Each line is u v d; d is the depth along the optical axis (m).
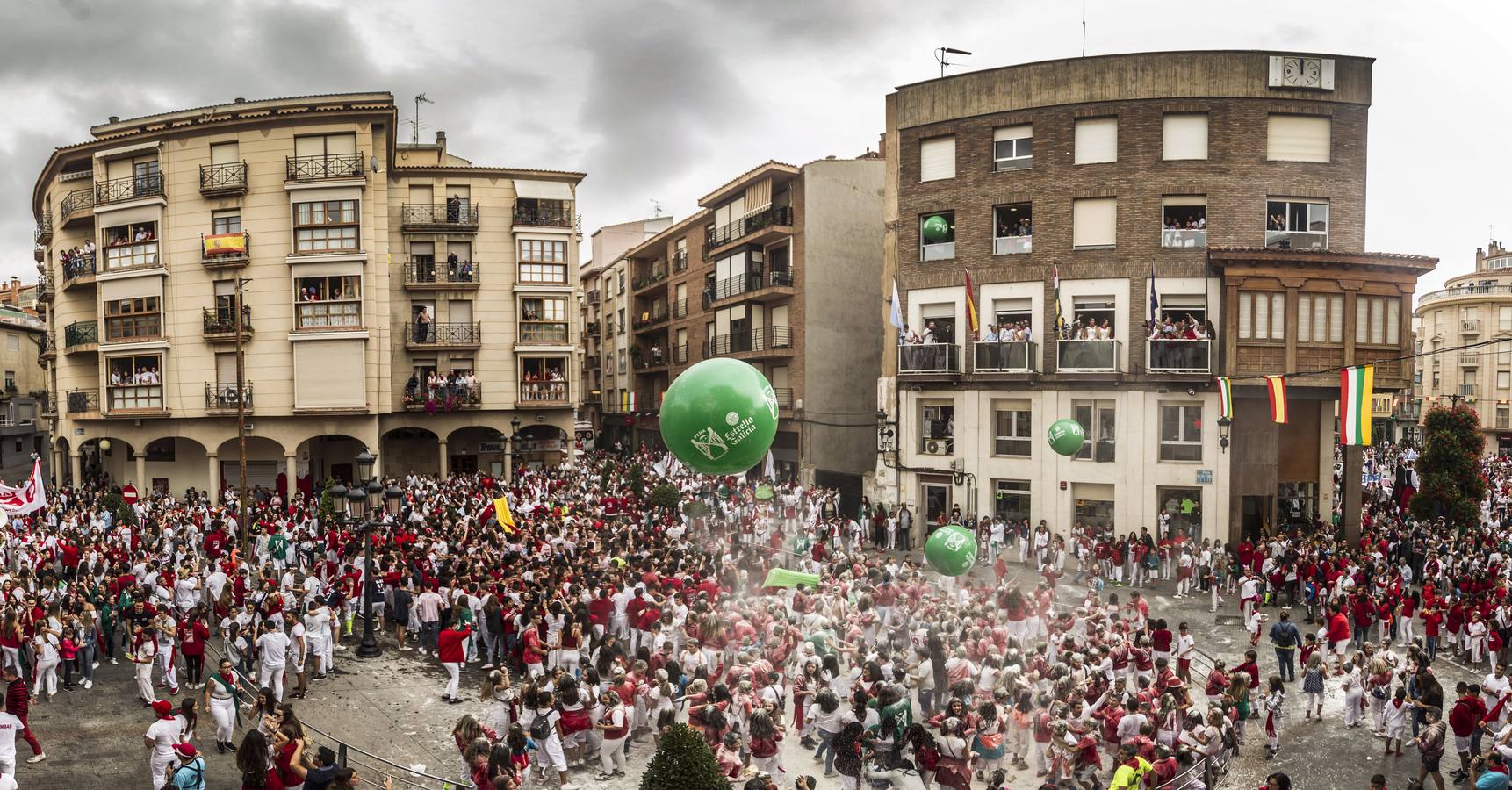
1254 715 15.17
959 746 10.92
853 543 27.94
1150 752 11.45
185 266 36.34
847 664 16.22
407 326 39.59
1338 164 27.72
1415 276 26.91
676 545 21.86
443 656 15.16
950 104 30.56
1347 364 26.77
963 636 14.25
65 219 38.91
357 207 36.03
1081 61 28.44
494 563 19.14
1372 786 10.38
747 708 12.38
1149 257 27.77
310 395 36.09
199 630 15.47
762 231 40.78
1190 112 27.66
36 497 21.91
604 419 67.44
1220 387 26.52
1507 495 38.81
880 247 41.59
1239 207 27.47
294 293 35.97
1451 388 70.19
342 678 16.48
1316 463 28.27
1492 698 13.02
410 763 12.83
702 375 11.34
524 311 41.12
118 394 36.75
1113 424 28.00
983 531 27.61
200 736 13.49
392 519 23.14
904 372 31.11
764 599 17.41
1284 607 22.55
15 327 61.69
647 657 13.78
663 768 8.67
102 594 17.33
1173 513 27.48
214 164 36.28
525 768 10.98
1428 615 18.66
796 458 40.25
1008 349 29.03
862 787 11.41
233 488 35.28
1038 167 29.11
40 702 14.75
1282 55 27.36
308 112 35.50
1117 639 15.22
